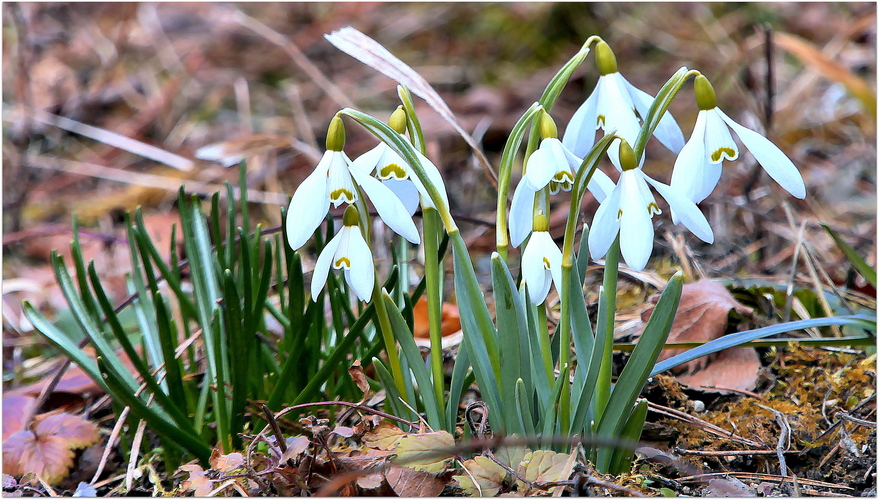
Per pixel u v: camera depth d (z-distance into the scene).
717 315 0.75
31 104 1.30
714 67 1.53
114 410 0.71
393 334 0.67
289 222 0.62
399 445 0.64
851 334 0.76
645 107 0.65
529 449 0.65
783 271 0.89
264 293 0.69
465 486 0.64
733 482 0.66
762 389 0.74
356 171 0.62
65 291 0.69
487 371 0.65
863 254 0.91
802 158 1.25
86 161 1.38
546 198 0.64
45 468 0.70
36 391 0.75
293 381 0.70
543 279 0.63
